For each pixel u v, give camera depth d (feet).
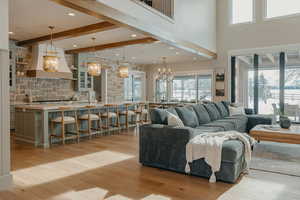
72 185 9.78
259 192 9.04
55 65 16.66
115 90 34.68
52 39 19.25
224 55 30.63
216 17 31.30
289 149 15.52
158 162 11.91
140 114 25.75
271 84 28.02
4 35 9.53
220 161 10.01
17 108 18.39
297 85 26.45
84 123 20.52
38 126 16.97
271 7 27.48
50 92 26.25
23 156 14.14
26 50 23.84
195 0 26.25
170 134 11.50
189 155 10.71
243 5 29.58
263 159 13.32
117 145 17.01
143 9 17.44
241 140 11.30
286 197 8.59
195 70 35.01
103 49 23.56
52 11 13.97
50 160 13.29
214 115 19.60
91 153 14.79
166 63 37.76
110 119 23.25
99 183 10.00
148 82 40.22
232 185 9.73
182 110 15.42
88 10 12.47
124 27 15.88
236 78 30.60
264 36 27.66
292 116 26.40
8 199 8.53
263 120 20.65
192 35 25.43
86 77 29.55
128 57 31.40
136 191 9.18
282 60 26.66
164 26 20.33
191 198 8.56
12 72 22.53
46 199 8.53
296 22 25.57
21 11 13.92
